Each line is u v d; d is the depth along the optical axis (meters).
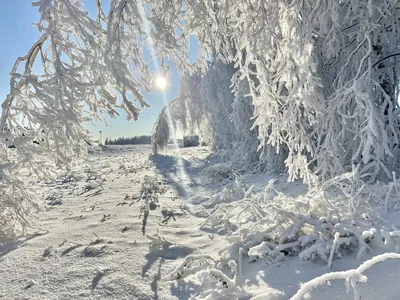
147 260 3.09
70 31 3.32
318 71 5.09
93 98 3.42
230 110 10.02
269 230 3.04
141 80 3.23
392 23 4.53
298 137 4.13
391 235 2.46
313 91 3.64
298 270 2.40
